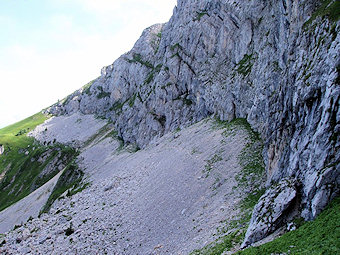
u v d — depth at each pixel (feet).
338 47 83.46
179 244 123.44
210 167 180.45
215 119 268.62
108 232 173.99
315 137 84.64
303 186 86.28
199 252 101.09
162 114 378.73
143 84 489.67
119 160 381.40
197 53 355.97
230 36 306.96
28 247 195.93
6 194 564.71
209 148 209.46
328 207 72.43
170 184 190.80
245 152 172.86
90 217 210.59
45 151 634.43
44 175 542.16
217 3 336.29
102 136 581.53
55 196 370.94
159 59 553.64
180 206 159.74
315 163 82.58
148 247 138.21
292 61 119.65
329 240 59.57
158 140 339.98
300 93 98.37
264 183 130.11
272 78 170.71
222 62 310.86
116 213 197.47
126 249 147.13
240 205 124.77
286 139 113.09
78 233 189.98
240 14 288.92
